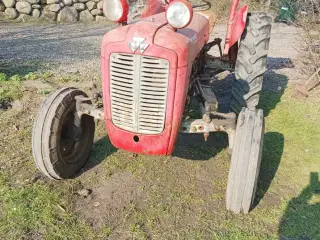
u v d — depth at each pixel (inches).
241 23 162.6
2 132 168.4
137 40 108.3
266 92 216.8
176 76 109.6
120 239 111.3
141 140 117.3
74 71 244.7
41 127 124.9
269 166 148.9
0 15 391.2
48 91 208.7
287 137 169.9
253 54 165.5
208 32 152.3
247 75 167.0
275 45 324.5
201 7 179.5
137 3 159.5
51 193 129.2
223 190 133.8
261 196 131.1
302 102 204.5
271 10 425.4
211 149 159.9
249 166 113.2
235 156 114.7
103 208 124.0
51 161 127.2
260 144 114.4
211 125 119.8
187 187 135.1
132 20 146.9
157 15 133.0
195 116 151.9
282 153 157.9
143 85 110.8
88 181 138.0
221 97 206.7
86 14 402.3
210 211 123.1
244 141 113.7
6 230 112.7
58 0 392.2
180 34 114.8
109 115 119.0
